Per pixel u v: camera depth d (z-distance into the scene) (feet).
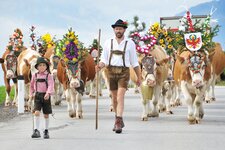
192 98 55.01
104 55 45.14
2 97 94.02
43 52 78.59
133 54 45.11
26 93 70.18
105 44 45.14
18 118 60.23
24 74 69.72
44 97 42.27
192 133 45.06
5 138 42.37
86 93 102.73
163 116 60.39
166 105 63.36
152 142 39.70
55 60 74.28
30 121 56.65
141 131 46.47
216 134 44.42
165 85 62.49
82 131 46.60
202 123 53.21
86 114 64.13
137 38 57.41
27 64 69.41
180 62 53.11
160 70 57.72
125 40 44.93
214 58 74.74
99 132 45.78
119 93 44.55
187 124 52.31
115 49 44.70
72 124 52.80
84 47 59.21
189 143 39.19
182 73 53.01
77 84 57.21
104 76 69.67
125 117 59.52
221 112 65.67
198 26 55.57
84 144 38.75
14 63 76.74
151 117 59.21
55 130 47.55
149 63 54.85
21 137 42.98
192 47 53.11
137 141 40.22
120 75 44.62
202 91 52.80
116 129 44.88
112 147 37.35
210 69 53.21
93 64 70.64
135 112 65.98
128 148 36.88
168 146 37.76
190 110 52.70
